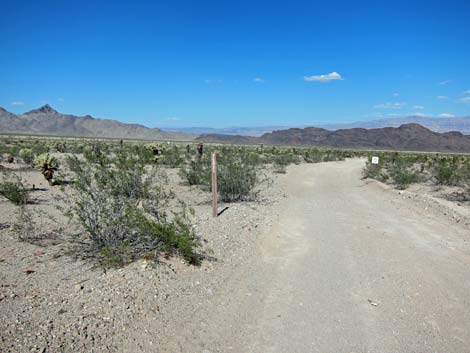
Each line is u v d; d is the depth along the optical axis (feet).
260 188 62.49
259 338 16.35
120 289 19.36
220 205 44.45
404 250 28.60
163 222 25.96
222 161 52.16
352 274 23.49
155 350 15.24
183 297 19.57
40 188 51.34
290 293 20.68
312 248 28.71
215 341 16.05
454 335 16.84
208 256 25.45
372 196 58.34
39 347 14.55
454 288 21.74
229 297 20.01
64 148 147.95
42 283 20.11
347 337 16.53
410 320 18.02
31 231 29.40
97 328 16.12
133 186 33.22
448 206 46.21
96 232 25.09
